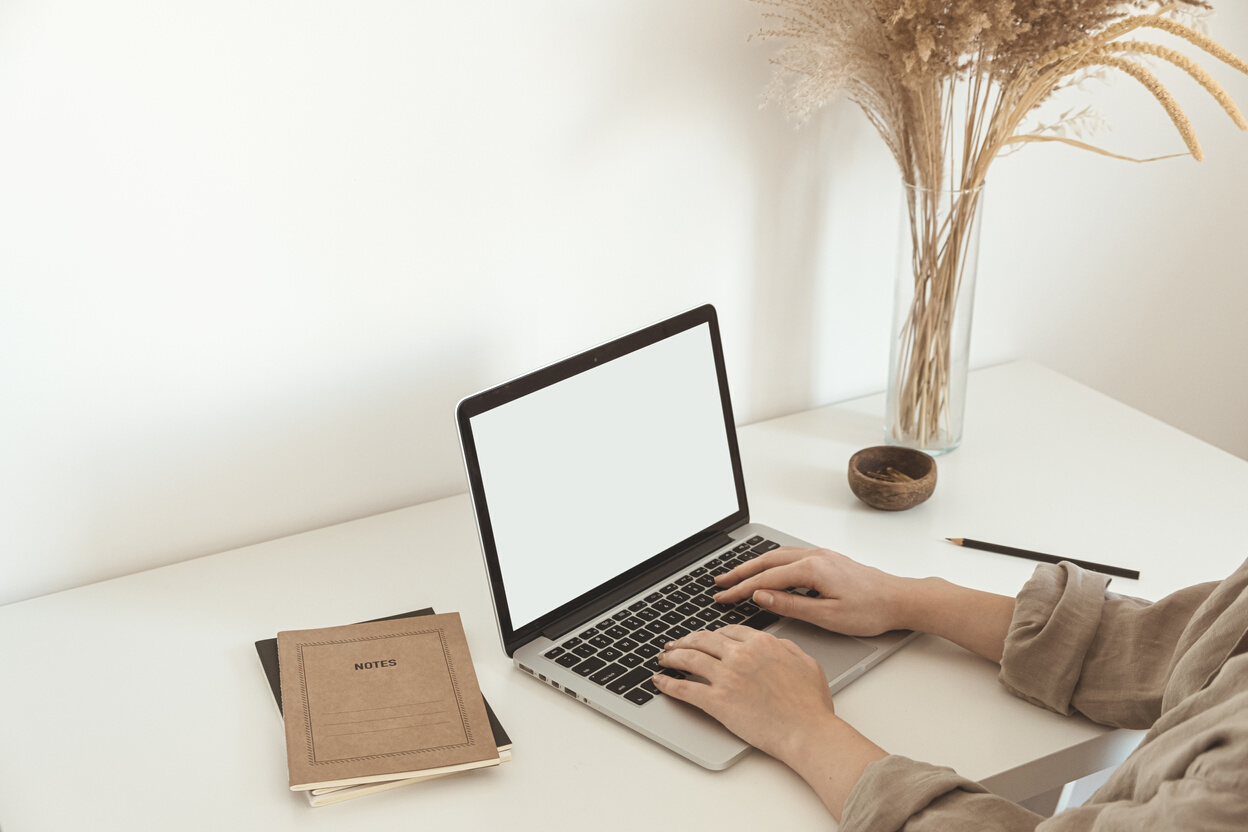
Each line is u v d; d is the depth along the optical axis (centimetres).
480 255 122
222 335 111
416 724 89
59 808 83
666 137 129
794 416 151
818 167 140
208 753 89
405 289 119
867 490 125
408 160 114
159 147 102
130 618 106
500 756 88
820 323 150
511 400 101
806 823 83
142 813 82
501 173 120
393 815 83
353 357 119
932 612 102
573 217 126
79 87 97
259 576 113
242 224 108
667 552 114
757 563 108
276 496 120
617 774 87
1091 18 111
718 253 138
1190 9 143
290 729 88
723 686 91
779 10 129
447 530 122
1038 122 155
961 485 132
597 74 122
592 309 132
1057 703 94
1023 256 163
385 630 101
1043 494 130
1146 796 67
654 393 114
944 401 136
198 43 101
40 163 98
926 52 109
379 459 125
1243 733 60
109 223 102
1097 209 166
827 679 96
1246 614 75
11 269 100
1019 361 169
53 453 107
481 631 105
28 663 99
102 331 105
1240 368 193
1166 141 166
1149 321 180
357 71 109
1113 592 111
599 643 101
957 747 91
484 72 115
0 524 107
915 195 128
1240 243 181
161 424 111
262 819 82
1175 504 128
